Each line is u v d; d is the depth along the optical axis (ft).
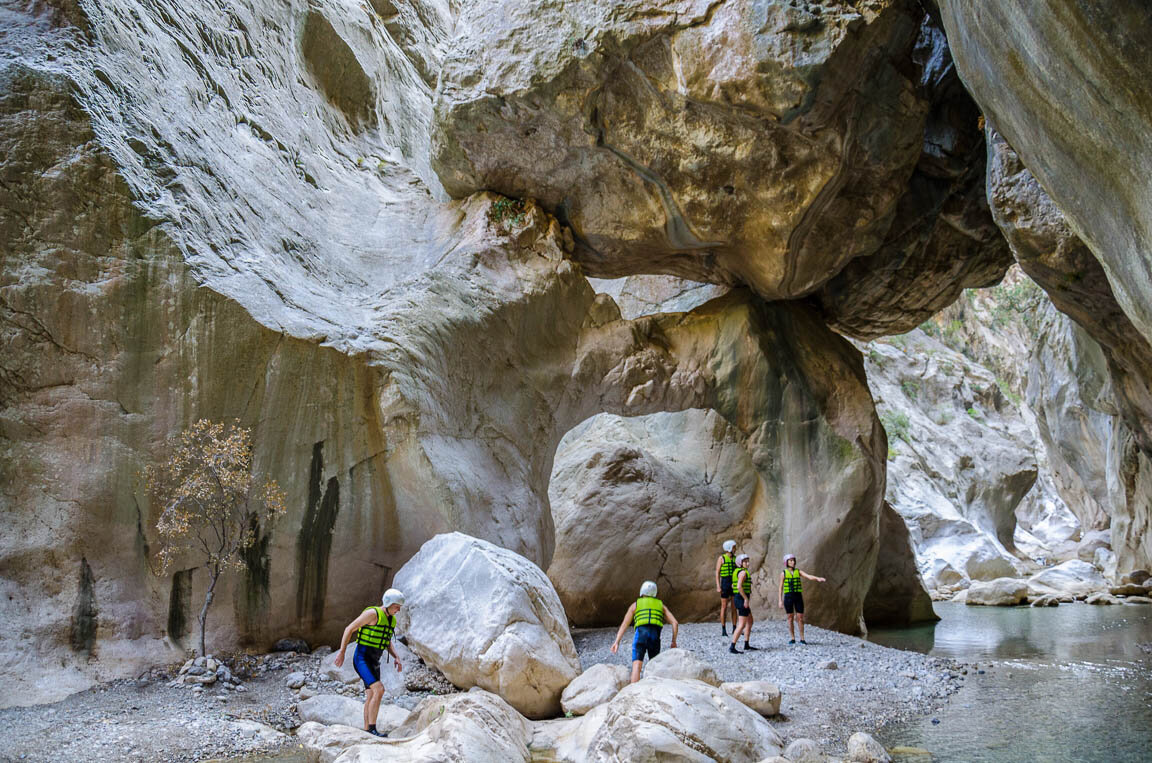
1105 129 16.67
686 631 45.50
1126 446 74.59
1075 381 85.81
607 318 50.70
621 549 54.75
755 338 53.11
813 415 53.31
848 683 33.40
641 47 40.96
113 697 27.91
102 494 31.14
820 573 51.52
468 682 29.22
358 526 36.35
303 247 40.47
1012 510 110.22
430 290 42.19
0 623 28.40
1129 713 28.94
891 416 107.86
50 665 28.55
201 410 32.99
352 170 50.16
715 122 42.22
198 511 32.42
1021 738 25.77
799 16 38.11
